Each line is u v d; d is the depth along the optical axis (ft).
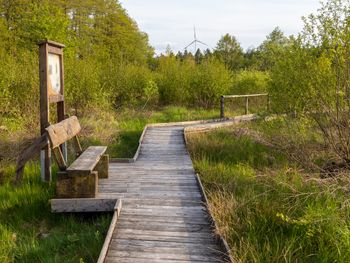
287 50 26.53
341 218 14.79
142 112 52.42
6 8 100.48
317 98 23.86
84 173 16.71
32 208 17.48
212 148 31.71
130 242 13.21
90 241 14.33
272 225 15.42
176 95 62.49
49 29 66.85
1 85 34.71
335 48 22.88
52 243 14.38
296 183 20.17
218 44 166.30
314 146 25.90
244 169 24.67
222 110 51.42
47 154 19.61
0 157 25.66
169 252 12.50
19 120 32.58
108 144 31.68
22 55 45.29
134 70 61.87
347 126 22.61
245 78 66.59
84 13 123.24
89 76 43.09
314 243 14.21
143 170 23.48
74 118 21.98
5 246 14.16
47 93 19.25
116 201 16.63
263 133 31.14
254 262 12.46
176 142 33.76
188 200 17.65
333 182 19.44
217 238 13.32
